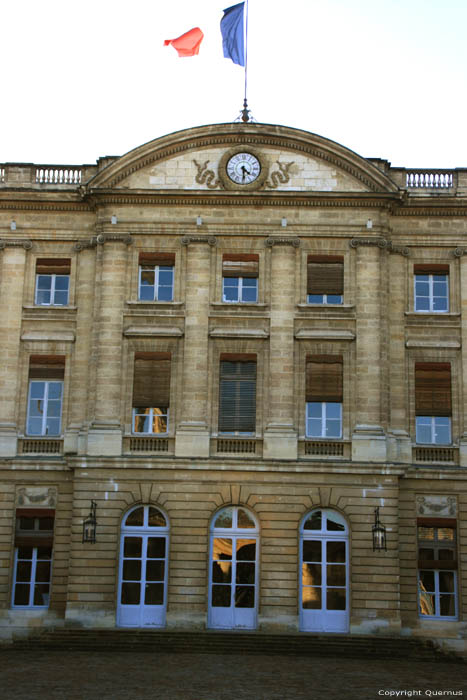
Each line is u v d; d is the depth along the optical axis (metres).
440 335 44.56
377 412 42.59
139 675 32.69
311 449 42.56
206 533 41.59
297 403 43.12
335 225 44.53
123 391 43.22
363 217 44.56
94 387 43.09
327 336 43.38
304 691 30.22
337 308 43.75
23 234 45.47
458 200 45.03
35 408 44.19
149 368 43.47
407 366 44.31
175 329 43.62
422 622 41.88
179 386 43.28
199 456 42.25
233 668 34.69
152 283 44.56
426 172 46.03
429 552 42.78
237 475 42.06
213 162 45.09
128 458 41.91
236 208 44.78
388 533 41.38
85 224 45.56
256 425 42.84
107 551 41.38
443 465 43.34
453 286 45.09
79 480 42.03
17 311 44.72
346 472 41.84
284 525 41.62
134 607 41.25
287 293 44.00
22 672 33.12
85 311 44.69
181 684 31.03
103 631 39.88
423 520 42.81
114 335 43.47
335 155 44.78
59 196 45.41
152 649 38.91
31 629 41.88
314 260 44.53
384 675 33.97
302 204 44.62
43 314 44.75
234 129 44.91
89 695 28.81
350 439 42.47
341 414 43.09
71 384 44.03
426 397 44.09
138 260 44.59
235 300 44.34
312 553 41.78
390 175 46.06
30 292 45.12
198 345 43.44
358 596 40.84
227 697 28.91
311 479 41.97
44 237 45.41
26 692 29.25
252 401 43.19
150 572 41.62
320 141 44.75
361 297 43.78
